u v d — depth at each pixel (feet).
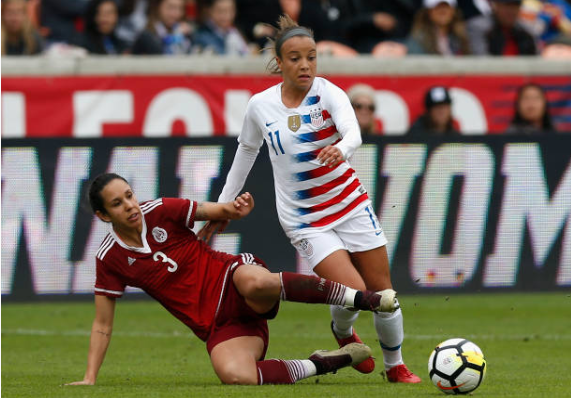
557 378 73.36
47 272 131.54
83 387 65.05
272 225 133.69
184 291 67.26
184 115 142.61
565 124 146.92
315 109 68.59
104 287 67.56
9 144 130.82
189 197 132.98
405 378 70.44
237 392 60.23
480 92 145.18
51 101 140.77
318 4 175.32
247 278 64.54
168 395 59.72
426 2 169.27
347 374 77.15
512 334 107.76
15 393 63.41
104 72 141.59
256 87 143.23
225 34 167.73
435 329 111.86
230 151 133.59
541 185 135.64
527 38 176.76
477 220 134.82
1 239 130.62
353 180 69.97
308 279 63.46
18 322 119.85
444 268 134.41
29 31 162.30
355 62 143.33
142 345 101.55
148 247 66.59
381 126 143.84
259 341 66.95
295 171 69.31
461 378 59.31
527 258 135.44
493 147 135.03
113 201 64.39
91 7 165.89
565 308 129.49
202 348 99.40
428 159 134.21
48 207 131.44
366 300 62.64
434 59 144.66
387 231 133.39
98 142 132.16
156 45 162.40
